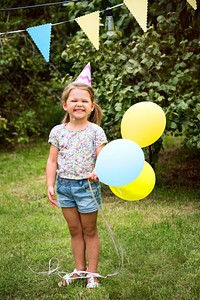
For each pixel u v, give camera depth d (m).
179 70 5.23
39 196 5.77
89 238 3.29
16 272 3.50
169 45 5.48
